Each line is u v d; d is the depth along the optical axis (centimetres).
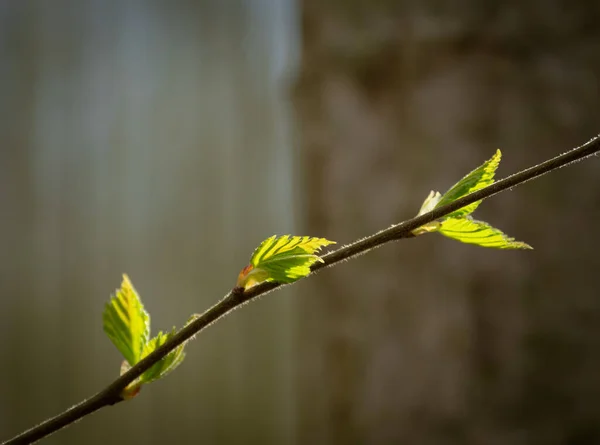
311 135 95
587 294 81
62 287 216
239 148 221
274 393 224
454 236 41
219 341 224
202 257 220
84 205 217
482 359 83
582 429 81
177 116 221
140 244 219
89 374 216
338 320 91
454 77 85
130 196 219
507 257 83
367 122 90
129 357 42
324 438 93
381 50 88
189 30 220
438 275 85
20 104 211
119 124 218
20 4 210
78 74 215
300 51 98
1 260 210
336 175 92
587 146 39
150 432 220
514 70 84
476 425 83
